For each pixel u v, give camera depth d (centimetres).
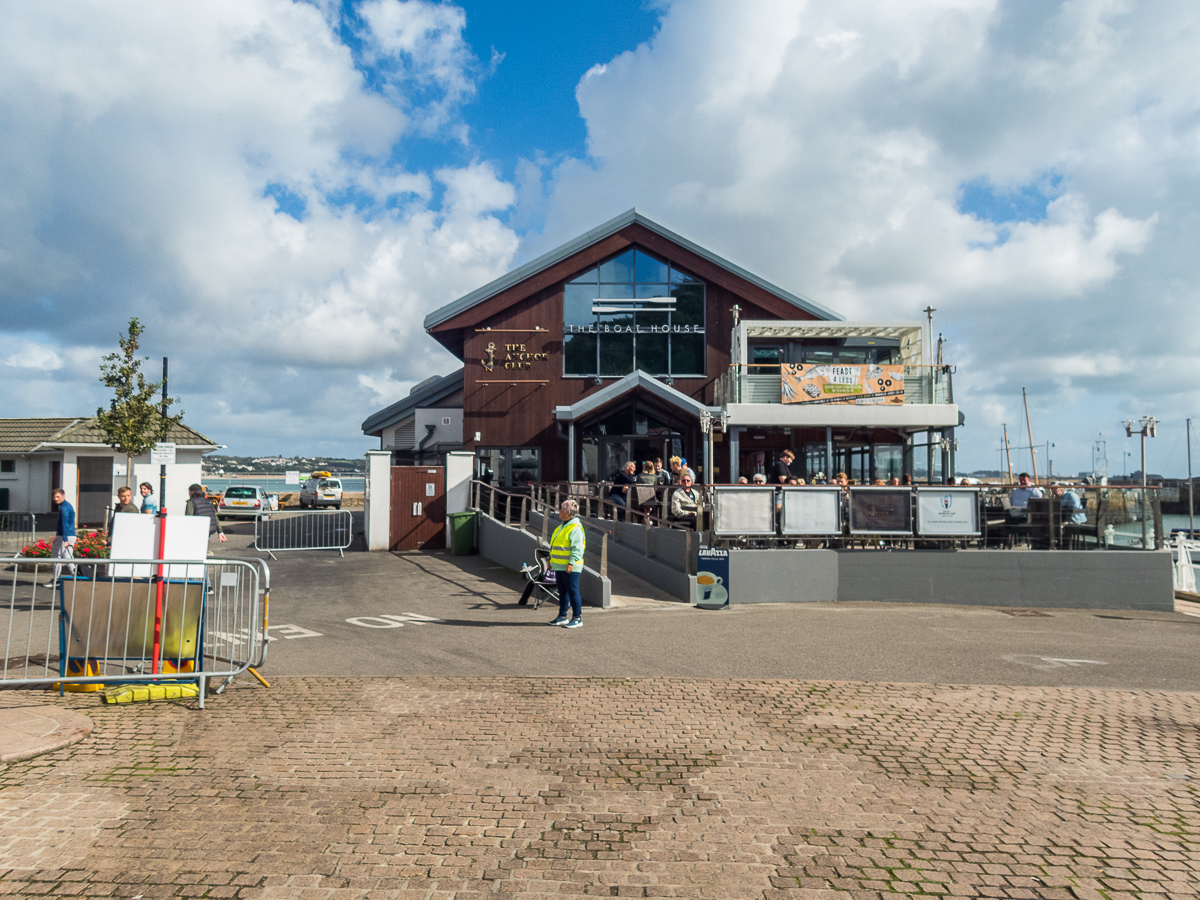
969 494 1264
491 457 2414
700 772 495
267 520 1953
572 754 527
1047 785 477
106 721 590
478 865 371
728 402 2066
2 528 1848
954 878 363
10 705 623
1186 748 544
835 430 2127
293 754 521
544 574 1156
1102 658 845
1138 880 362
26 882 351
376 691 681
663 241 2427
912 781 482
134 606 679
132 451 1842
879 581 1237
